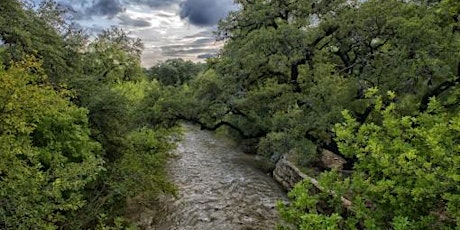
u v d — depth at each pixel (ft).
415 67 36.17
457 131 15.96
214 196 44.70
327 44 49.37
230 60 60.08
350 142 17.60
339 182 17.71
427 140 14.90
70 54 53.62
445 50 37.19
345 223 17.08
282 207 18.02
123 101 40.45
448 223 14.96
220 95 62.08
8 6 38.81
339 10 50.52
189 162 62.75
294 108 52.21
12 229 17.84
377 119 40.83
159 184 36.65
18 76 20.01
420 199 13.96
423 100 35.91
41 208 19.38
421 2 42.57
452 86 35.22
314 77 49.55
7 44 38.55
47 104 21.91
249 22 58.95
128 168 33.76
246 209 40.50
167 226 35.86
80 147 30.25
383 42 43.88
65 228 26.30
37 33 43.52
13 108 18.45
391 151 16.58
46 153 26.23
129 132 45.14
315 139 46.14
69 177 21.66
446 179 14.02
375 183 16.97
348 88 41.86
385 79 39.34
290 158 52.31
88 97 38.99
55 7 53.88
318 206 23.84
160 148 44.70
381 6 40.83
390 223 15.05
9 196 17.93
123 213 36.70
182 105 63.82
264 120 62.23
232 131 79.00
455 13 32.48
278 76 58.13
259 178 53.88
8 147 17.71
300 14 54.70
